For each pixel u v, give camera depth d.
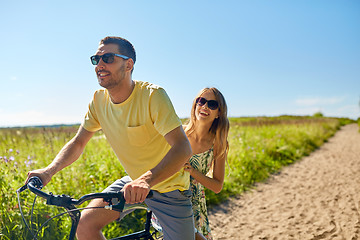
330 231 4.50
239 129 12.46
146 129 2.02
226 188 6.48
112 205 1.57
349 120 50.69
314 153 12.78
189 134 3.04
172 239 2.16
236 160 8.12
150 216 2.30
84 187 4.39
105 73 1.96
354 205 5.66
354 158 11.26
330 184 7.36
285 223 4.89
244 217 5.18
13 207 3.35
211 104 2.89
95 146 6.29
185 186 2.23
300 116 36.12
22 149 5.46
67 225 3.44
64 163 2.18
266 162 9.26
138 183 1.63
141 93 2.01
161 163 1.79
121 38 2.03
